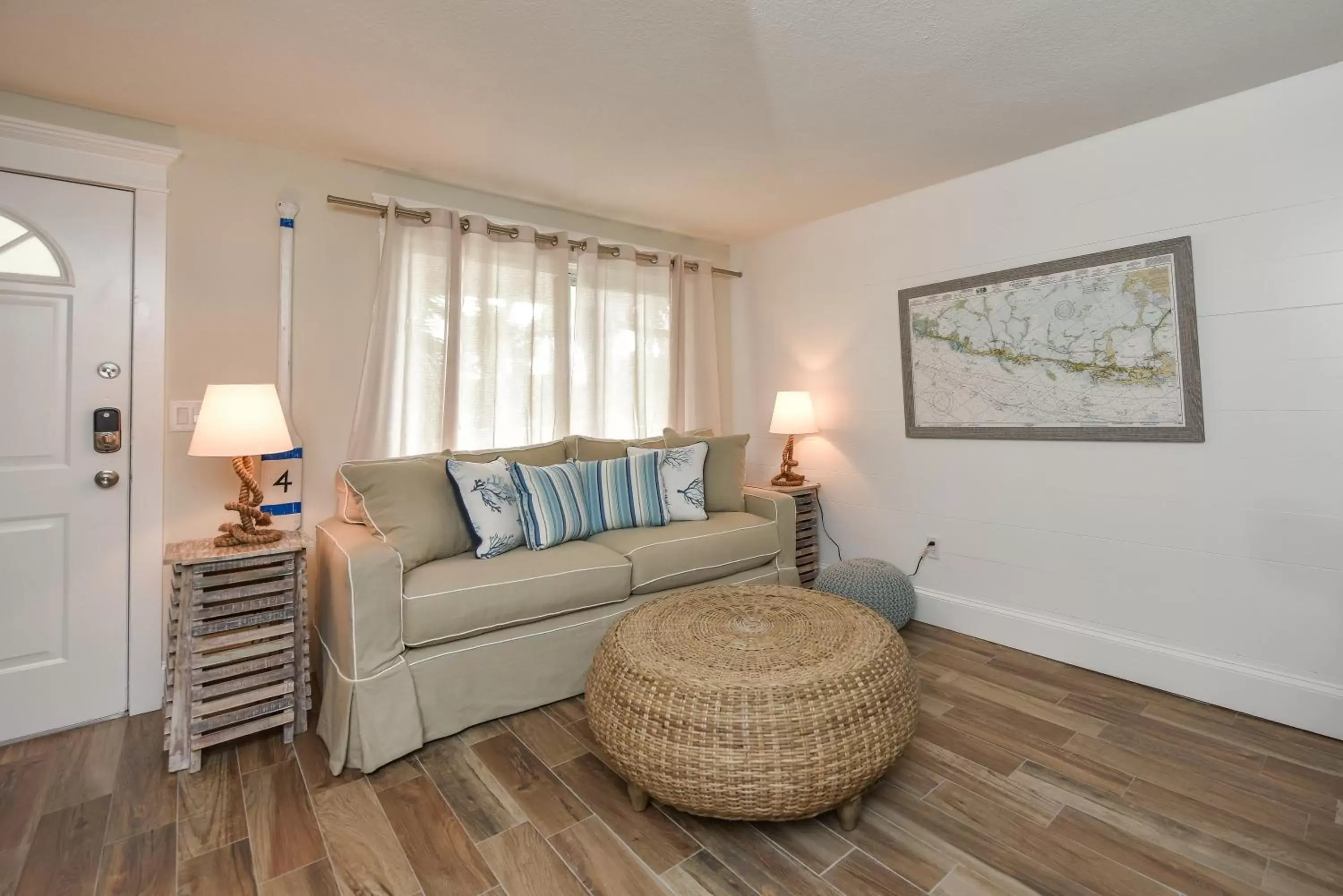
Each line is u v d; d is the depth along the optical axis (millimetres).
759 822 1566
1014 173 2637
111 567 2115
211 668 1845
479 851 1466
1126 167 2326
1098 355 2418
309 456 2514
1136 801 1636
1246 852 1440
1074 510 2520
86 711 2076
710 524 2836
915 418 3043
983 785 1710
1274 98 2016
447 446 2719
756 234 3742
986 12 1653
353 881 1368
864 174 2775
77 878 1366
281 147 2434
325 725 1932
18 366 1972
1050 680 2389
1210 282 2152
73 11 1599
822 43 1781
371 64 1867
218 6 1593
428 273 2699
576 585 2223
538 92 2041
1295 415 2010
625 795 1689
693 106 2145
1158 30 1733
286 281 2430
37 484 1998
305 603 2004
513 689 2125
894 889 1338
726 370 4012
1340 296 1921
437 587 1977
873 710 1500
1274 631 2064
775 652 1656
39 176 1997
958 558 2914
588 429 3236
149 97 2045
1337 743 1920
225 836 1510
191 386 2268
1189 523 2234
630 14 1646
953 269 2869
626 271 3391
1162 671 2289
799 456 3641
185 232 2256
